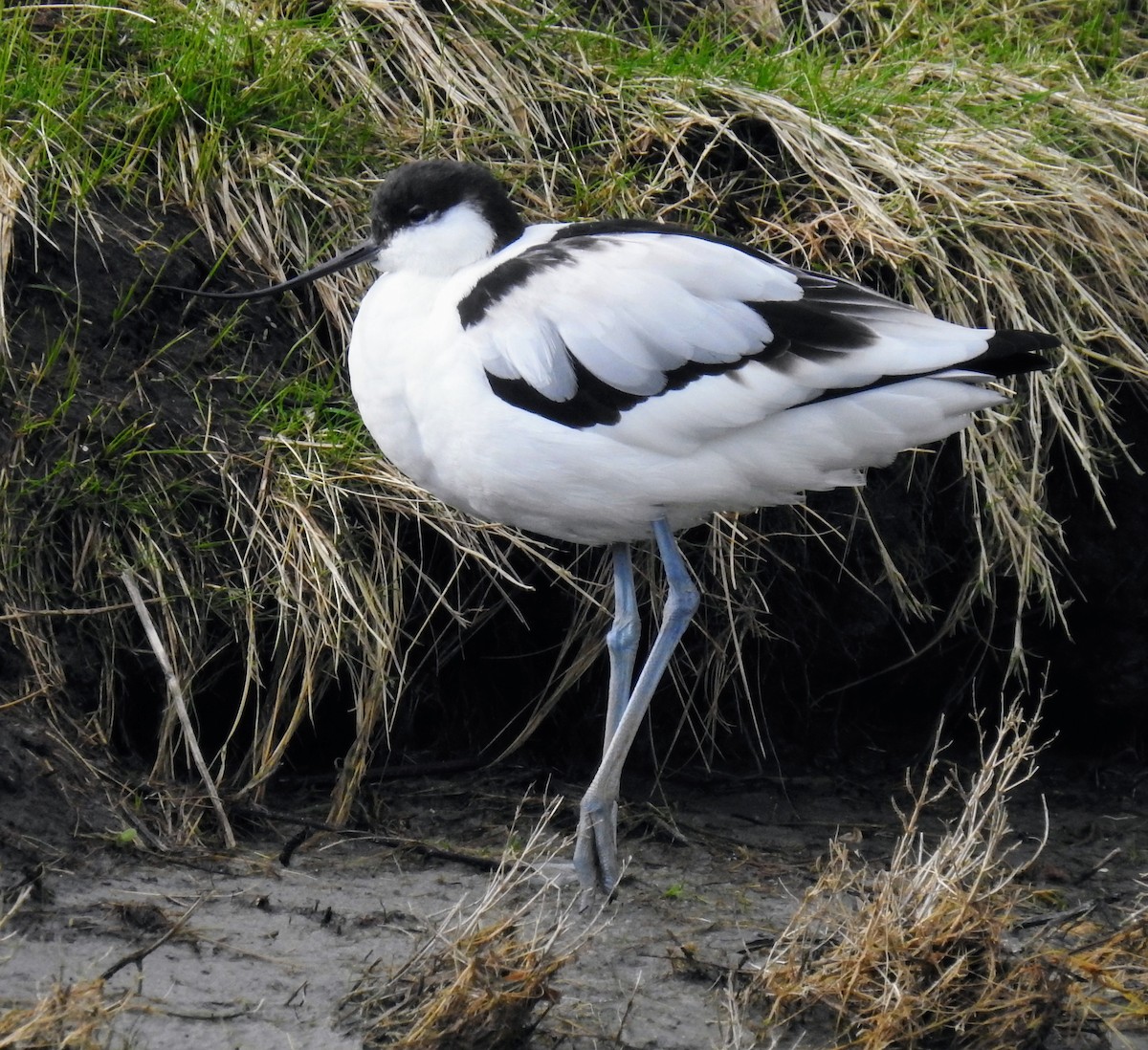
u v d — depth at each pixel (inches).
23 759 235.1
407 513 272.5
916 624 315.0
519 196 309.9
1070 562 313.9
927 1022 198.2
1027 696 327.0
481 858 245.1
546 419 225.9
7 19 307.7
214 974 201.0
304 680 258.8
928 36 355.6
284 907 222.2
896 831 283.6
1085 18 370.9
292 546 267.4
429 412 231.9
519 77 328.8
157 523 265.4
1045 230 304.8
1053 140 326.6
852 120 323.0
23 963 198.2
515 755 292.8
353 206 303.7
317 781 273.9
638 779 295.0
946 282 298.2
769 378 223.9
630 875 249.8
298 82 313.7
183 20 315.9
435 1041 184.5
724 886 247.8
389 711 283.7
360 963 207.2
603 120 325.7
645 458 227.6
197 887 225.1
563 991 206.7
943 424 229.8
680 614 240.1
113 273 284.4
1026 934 232.2
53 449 265.4
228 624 265.1
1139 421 312.3
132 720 263.0
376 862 242.8
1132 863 277.1
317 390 282.5
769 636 296.2
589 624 287.6
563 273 228.5
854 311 230.2
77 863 224.7
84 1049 175.2
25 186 285.4
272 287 256.5
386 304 239.3
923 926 199.8
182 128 305.9
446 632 286.2
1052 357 297.4
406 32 327.6
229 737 254.7
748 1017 203.2
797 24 360.5
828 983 200.4
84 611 250.1
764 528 296.5
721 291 227.1
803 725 315.6
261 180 303.1
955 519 308.0
